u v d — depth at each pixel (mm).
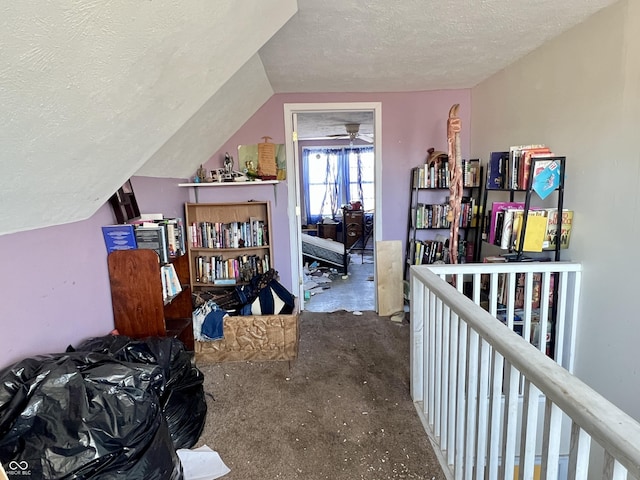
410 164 3834
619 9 1966
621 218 1994
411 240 3787
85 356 1492
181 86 1711
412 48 2570
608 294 2094
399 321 3635
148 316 2203
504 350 1161
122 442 1237
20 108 1034
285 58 2695
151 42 1259
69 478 1134
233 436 1994
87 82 1160
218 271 3520
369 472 1741
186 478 1694
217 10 1426
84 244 1979
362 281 5305
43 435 1155
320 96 3703
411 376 2301
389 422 2096
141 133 1742
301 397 2352
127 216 2350
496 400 1281
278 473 1739
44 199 1518
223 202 3596
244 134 3703
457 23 2191
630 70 1915
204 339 2826
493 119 3312
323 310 4035
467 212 3621
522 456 1110
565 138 2416
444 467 1742
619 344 2025
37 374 1279
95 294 2072
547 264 2240
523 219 2385
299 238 3990
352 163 8344
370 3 1906
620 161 1996
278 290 3086
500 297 2693
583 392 866
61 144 1319
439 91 3750
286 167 3775
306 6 1928
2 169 1194
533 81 2725
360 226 7582
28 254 1596
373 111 3805
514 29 2311
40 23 852
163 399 1816
